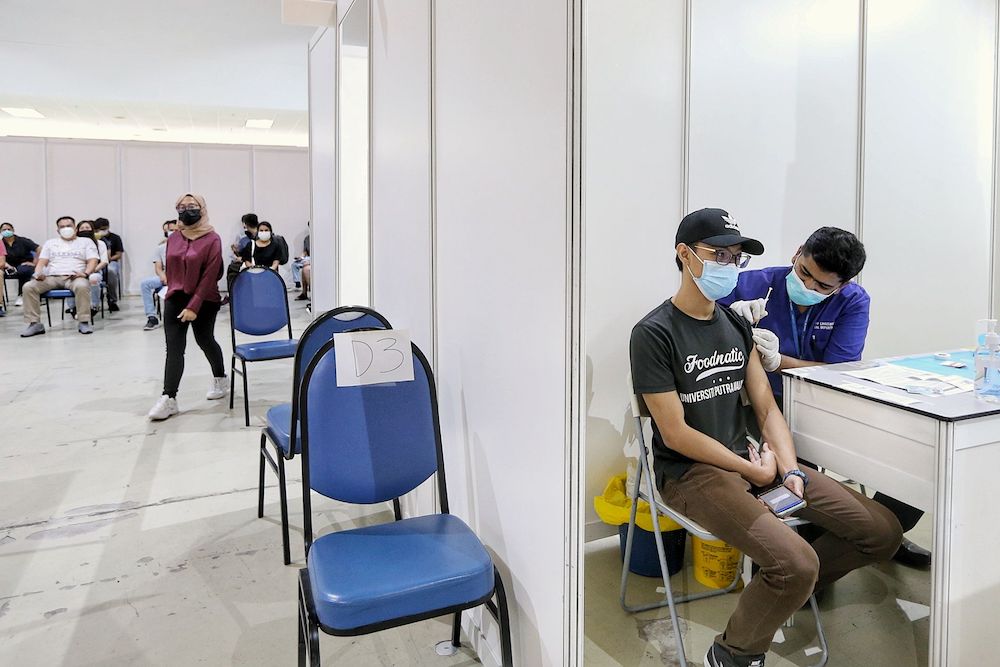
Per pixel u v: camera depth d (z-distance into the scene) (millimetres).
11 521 2730
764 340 1942
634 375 1743
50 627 2018
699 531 1707
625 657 1783
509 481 1636
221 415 4207
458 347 1896
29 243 9328
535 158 1422
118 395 4668
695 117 1980
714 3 1967
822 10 2188
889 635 1924
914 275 2553
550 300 1394
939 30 2441
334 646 1953
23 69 7523
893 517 1771
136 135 11109
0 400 4523
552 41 1332
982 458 1534
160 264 7664
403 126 2230
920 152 2467
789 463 1797
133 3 6457
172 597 2188
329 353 1772
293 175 11227
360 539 1645
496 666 1769
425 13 1988
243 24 6965
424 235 2076
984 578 1582
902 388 1730
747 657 1668
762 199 2150
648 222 1908
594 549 1954
